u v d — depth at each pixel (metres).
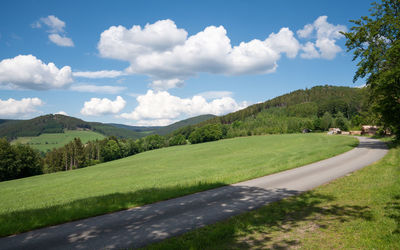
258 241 5.53
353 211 7.13
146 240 6.04
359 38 26.92
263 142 70.38
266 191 10.76
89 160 107.12
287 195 9.79
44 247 5.89
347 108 130.75
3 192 26.42
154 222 7.39
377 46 26.16
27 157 70.94
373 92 28.83
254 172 16.08
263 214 7.48
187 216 7.82
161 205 9.42
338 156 22.36
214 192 11.23
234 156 42.34
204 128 120.75
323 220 6.62
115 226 7.21
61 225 7.52
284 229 6.18
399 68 22.91
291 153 30.23
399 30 24.33
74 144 100.94
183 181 17.72
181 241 5.72
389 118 26.94
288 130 118.56
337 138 58.22
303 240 5.45
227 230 6.20
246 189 11.43
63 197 17.56
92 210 8.73
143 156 81.81
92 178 32.56
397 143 28.17
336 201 8.30
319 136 70.94
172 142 134.62
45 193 21.75
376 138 48.50
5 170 64.81
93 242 6.07
